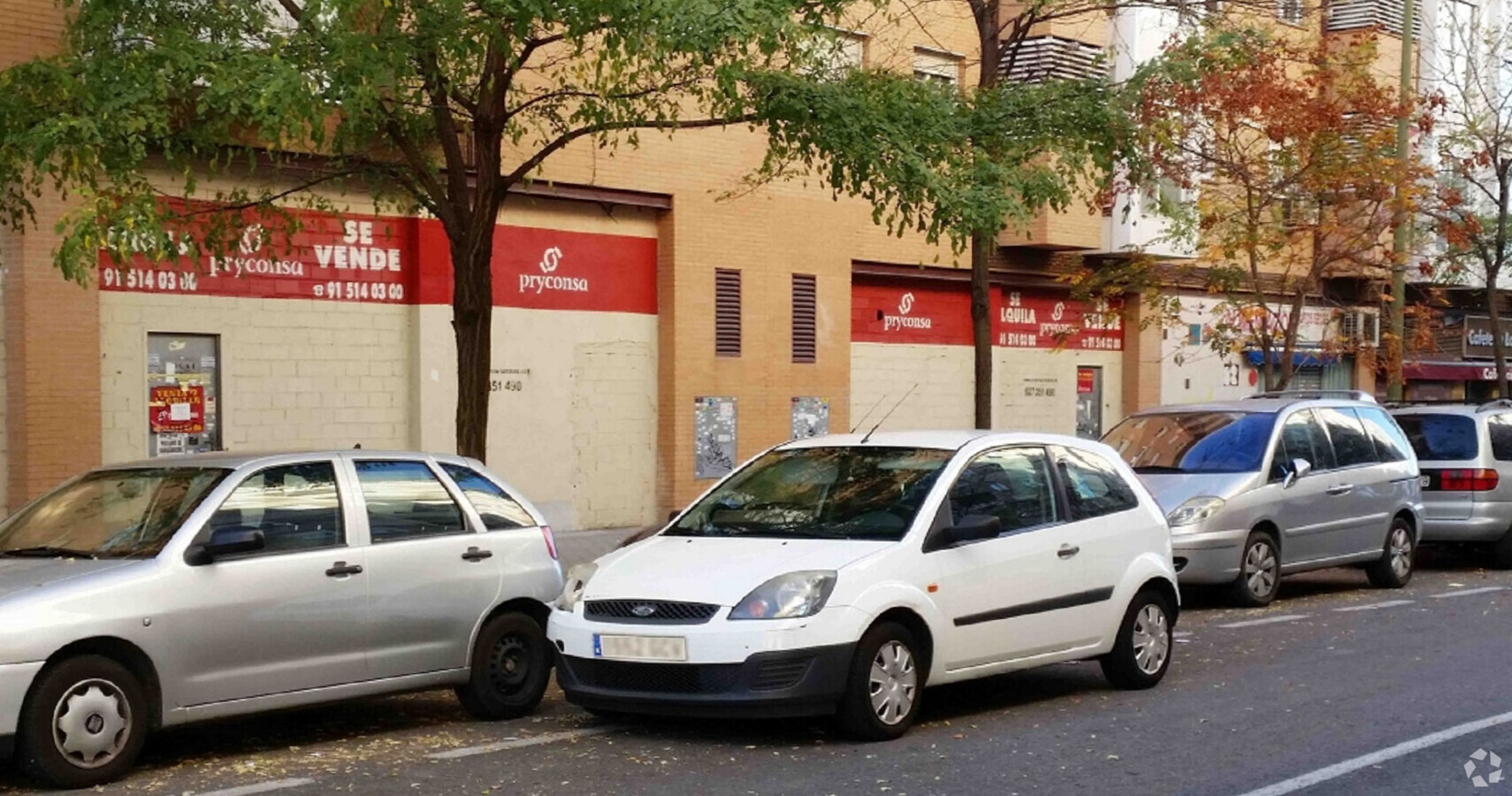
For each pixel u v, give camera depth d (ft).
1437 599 48.49
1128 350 87.35
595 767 24.95
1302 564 47.93
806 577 25.82
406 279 54.54
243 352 50.06
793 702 25.34
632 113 41.68
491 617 29.25
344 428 52.85
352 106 32.86
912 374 74.79
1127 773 24.40
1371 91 65.26
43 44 43.88
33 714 22.61
